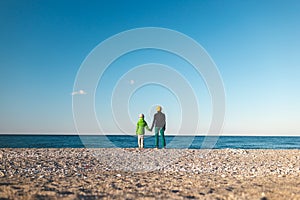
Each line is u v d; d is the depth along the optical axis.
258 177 8.26
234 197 5.92
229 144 52.44
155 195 6.05
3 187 6.47
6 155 12.46
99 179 7.70
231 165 10.61
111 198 5.78
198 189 6.63
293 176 8.46
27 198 5.60
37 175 8.15
